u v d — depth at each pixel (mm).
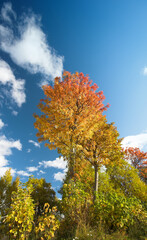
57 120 8602
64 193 5688
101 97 10422
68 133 8375
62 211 5293
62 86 9867
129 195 11336
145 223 4750
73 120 8758
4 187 13086
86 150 10055
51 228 3961
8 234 3584
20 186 4277
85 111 9430
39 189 14070
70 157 8359
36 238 3668
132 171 12859
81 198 5430
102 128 10523
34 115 9070
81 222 4609
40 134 9195
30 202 4016
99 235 4031
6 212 3809
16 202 3809
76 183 6438
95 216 5109
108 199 5570
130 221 4805
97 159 9945
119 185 12414
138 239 4066
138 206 5277
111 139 9914
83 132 8898
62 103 9305
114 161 10195
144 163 21344
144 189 11422
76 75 10406
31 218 3740
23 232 3568
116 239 3844
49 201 13969
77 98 9758
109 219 4961
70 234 4328
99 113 10227
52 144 8805
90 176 10773
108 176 11844
